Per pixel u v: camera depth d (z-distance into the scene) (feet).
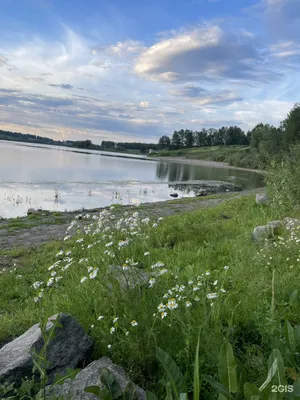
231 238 26.25
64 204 61.31
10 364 8.72
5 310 16.26
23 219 44.34
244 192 83.61
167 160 333.21
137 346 9.00
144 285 10.97
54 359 9.15
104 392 7.06
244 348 9.89
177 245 24.57
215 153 379.55
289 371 7.88
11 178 92.84
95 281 13.09
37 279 20.42
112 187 91.61
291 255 17.56
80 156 256.73
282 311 11.19
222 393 6.55
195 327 9.60
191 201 64.49
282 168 42.01
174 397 7.07
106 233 15.38
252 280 13.71
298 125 177.99
